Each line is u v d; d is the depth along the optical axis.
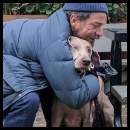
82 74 2.45
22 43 2.55
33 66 2.53
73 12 2.45
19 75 2.52
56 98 2.56
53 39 2.42
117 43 3.26
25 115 2.49
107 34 3.50
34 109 2.51
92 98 2.50
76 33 2.49
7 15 5.00
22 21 2.67
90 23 2.46
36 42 2.50
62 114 2.53
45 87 2.55
